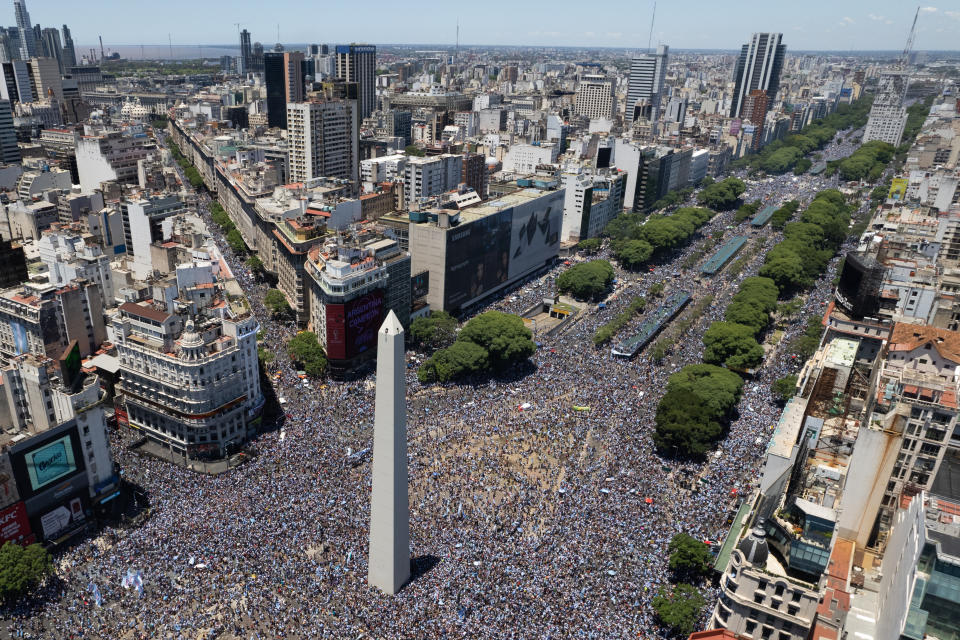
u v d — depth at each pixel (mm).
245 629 129375
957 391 131125
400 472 134125
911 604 95188
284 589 139250
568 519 165625
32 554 140750
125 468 185375
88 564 149250
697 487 179625
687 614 128375
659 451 197875
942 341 152750
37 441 152750
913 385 130500
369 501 168000
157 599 136500
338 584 141375
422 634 127875
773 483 133750
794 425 153000
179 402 186250
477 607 135500
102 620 131875
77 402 160750
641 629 131375
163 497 171125
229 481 177250
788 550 110375
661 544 156375
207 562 146000
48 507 157500
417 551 153750
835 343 178000
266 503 166625
